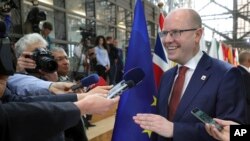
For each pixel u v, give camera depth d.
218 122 1.02
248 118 1.19
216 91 1.23
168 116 1.35
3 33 0.74
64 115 0.73
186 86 1.33
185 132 1.15
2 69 0.75
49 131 0.70
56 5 5.94
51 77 1.53
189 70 1.35
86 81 1.36
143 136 1.49
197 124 1.19
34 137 0.68
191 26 1.29
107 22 8.23
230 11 15.42
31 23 3.67
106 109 0.83
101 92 1.05
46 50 1.51
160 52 2.12
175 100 1.35
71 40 6.43
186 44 1.30
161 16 2.43
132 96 1.53
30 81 1.34
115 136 1.53
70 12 6.41
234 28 15.39
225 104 1.19
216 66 1.30
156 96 1.56
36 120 0.68
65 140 1.10
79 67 4.94
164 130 1.15
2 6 2.59
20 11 4.70
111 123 3.61
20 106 0.68
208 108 1.22
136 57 1.62
